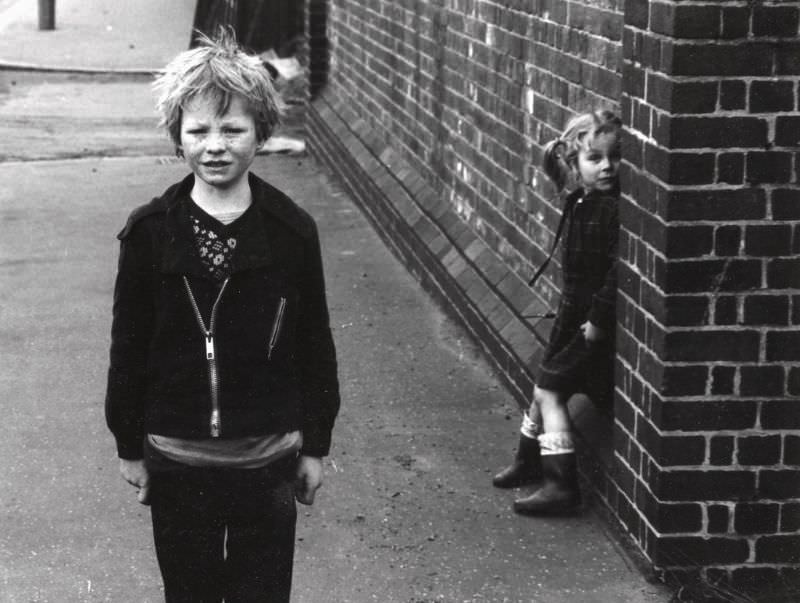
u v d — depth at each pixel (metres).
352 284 8.23
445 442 5.74
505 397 6.30
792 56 4.03
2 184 11.18
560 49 5.81
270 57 15.81
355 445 5.69
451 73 7.80
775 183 4.11
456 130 7.75
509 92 6.63
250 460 3.40
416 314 7.59
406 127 9.08
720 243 4.15
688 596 4.35
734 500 4.33
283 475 3.48
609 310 4.75
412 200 8.60
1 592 4.45
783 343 4.22
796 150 4.09
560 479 4.98
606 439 5.04
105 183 11.26
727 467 4.31
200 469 3.40
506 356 6.36
